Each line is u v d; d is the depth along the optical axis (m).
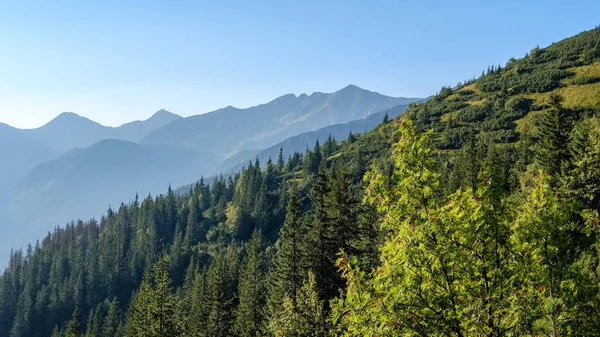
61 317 159.25
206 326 56.22
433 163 10.23
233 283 88.69
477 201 9.67
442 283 9.85
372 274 11.39
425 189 9.80
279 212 184.75
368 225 44.94
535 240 9.57
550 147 56.09
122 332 110.50
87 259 195.62
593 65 184.38
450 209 9.99
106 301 162.25
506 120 162.25
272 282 47.03
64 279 189.75
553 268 9.58
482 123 169.12
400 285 9.65
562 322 8.66
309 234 41.19
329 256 38.94
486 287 9.54
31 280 190.12
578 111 141.00
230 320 60.94
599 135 34.34
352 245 44.69
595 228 10.01
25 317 155.12
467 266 9.44
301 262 42.62
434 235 9.70
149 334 44.03
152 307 44.44
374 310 9.91
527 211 9.99
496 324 9.32
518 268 9.49
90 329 111.44
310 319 27.94
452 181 75.62
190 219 198.75
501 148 127.88
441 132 177.25
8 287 185.50
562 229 9.66
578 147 50.81
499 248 9.70
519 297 9.11
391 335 9.75
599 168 30.16
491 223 9.42
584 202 29.72
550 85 178.12
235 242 171.38
